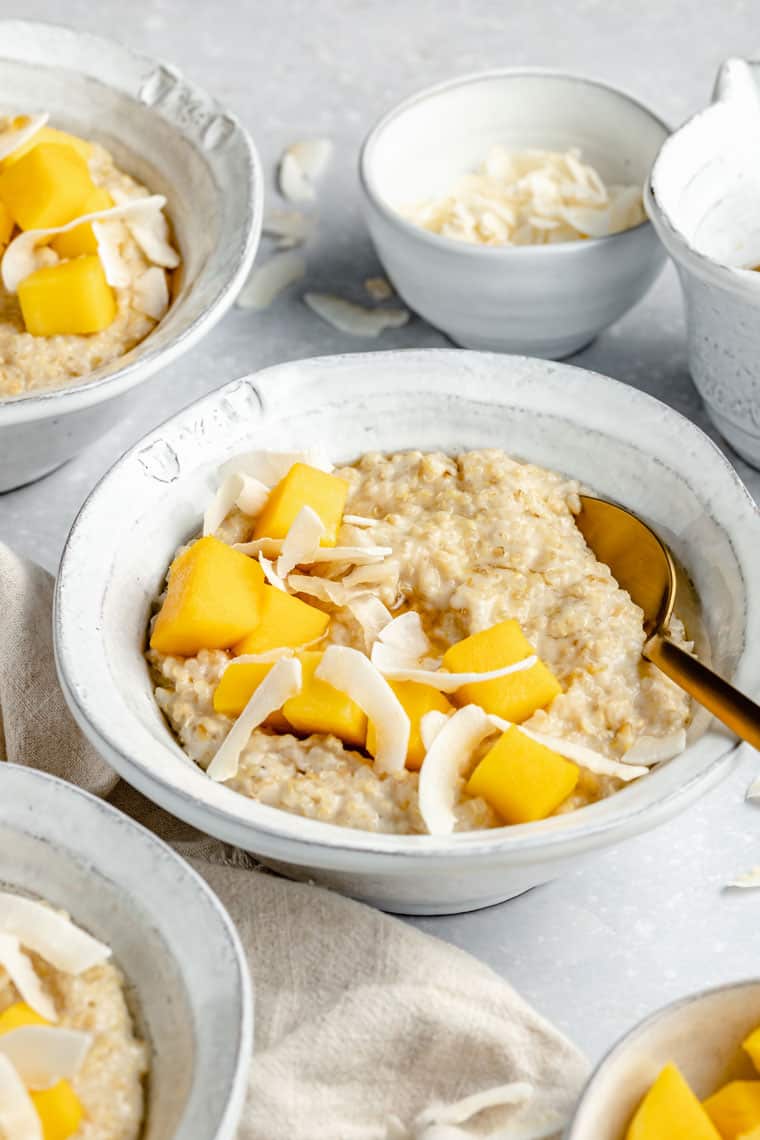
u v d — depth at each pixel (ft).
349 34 3.37
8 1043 2.06
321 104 3.24
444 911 2.31
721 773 2.19
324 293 2.94
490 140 2.97
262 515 2.44
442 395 2.50
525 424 2.49
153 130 2.85
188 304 2.63
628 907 2.32
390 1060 2.17
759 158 2.69
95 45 2.89
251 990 2.09
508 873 2.15
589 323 2.76
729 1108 2.07
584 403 2.47
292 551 2.39
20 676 2.43
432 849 2.11
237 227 2.69
